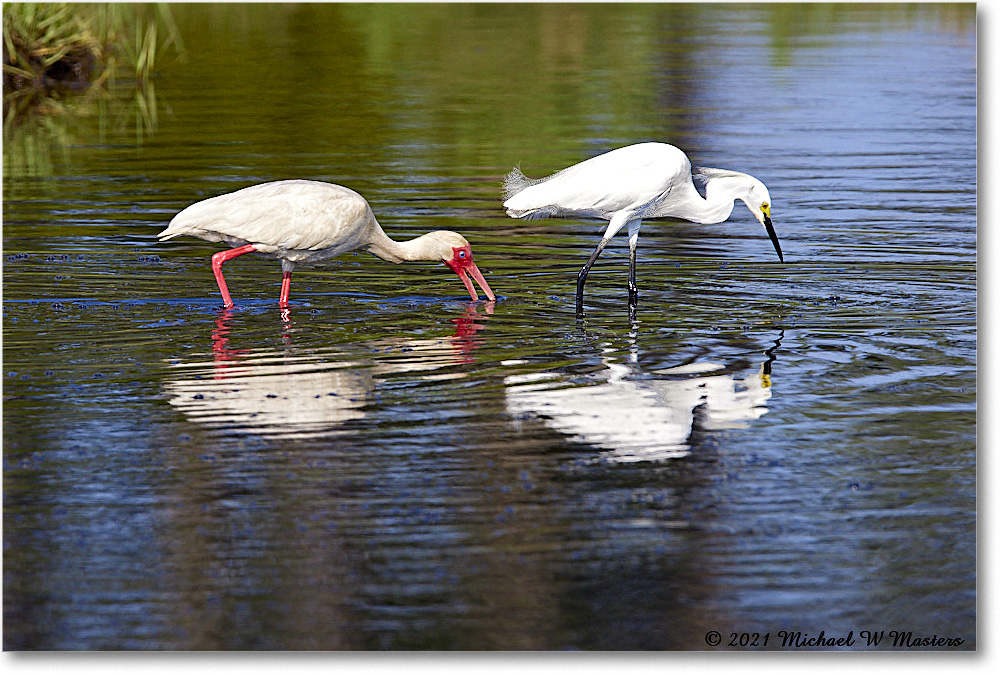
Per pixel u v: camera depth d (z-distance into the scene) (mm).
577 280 15320
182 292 14688
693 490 9094
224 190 20125
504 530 8453
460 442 9891
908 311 13867
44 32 31703
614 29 40469
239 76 32062
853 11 43844
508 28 40688
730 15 43594
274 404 10719
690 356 12203
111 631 7363
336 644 7238
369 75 32375
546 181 14867
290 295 14680
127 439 9938
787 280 15344
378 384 11281
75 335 12797
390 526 8492
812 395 11039
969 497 9000
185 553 8172
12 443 9852
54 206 19031
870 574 7984
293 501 8852
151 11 39844
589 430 10164
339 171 21703
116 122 26484
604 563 8055
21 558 8109
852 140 24578
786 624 7488
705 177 15570
